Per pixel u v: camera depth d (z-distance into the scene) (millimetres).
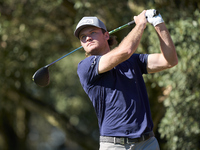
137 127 10148
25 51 31641
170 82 21078
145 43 24516
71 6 28406
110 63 10133
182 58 20078
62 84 36938
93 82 10539
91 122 41562
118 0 26422
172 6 22625
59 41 33875
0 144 47594
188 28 20000
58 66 34188
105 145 10328
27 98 40125
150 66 11195
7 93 38281
